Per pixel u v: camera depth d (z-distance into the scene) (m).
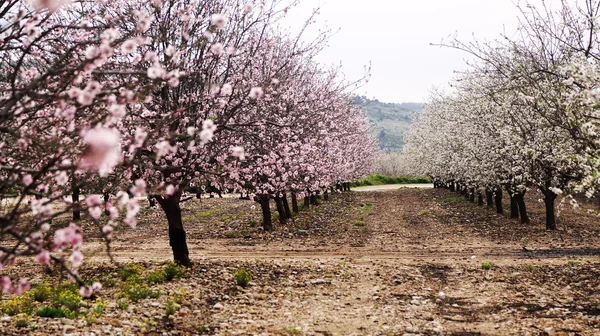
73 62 7.05
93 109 6.56
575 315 10.31
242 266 15.77
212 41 12.12
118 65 9.58
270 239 23.92
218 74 14.13
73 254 4.08
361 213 36.53
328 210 38.25
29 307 9.38
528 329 9.39
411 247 21.33
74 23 8.41
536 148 17.62
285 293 12.51
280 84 17.61
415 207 40.88
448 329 9.51
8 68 8.42
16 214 4.21
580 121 10.84
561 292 12.59
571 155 12.86
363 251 20.34
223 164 13.11
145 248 21.55
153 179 12.05
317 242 22.94
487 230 26.39
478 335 9.11
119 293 10.97
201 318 9.73
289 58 16.28
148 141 5.91
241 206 43.22
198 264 15.74
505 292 12.77
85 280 12.59
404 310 11.05
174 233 14.84
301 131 16.41
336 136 27.05
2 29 5.43
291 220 30.73
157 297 10.95
